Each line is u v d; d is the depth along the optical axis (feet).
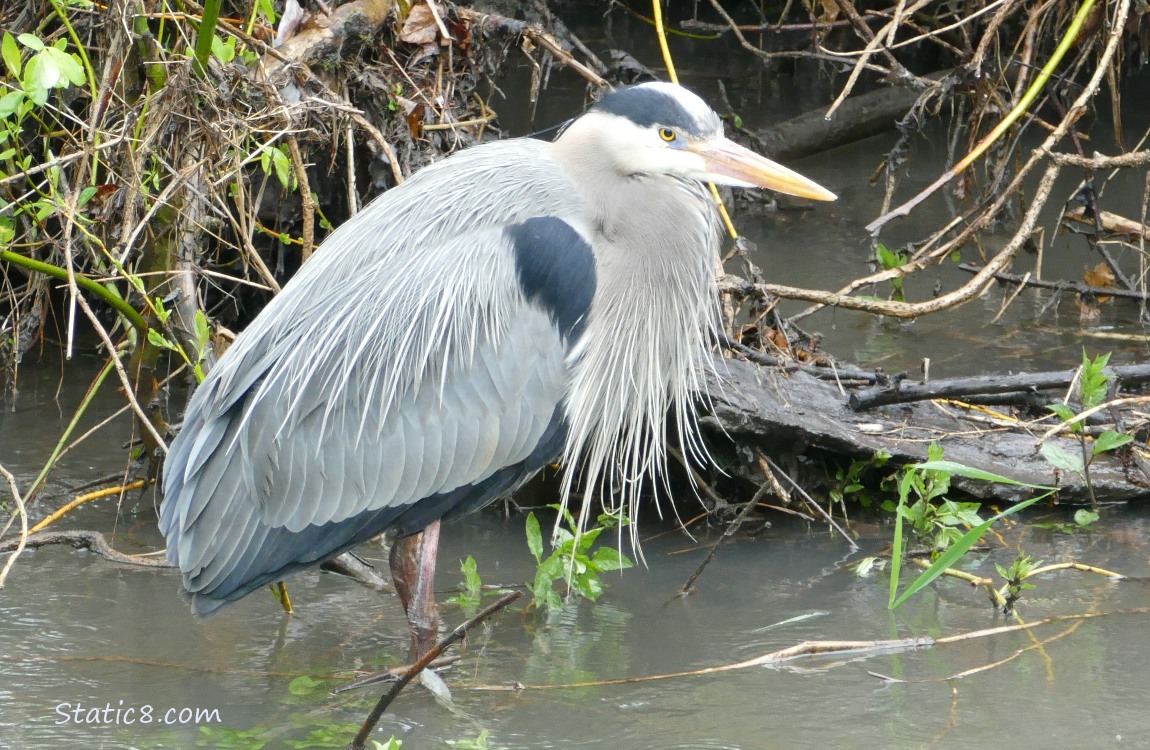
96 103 30.42
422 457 25.50
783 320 39.50
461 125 37.42
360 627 28.07
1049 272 48.93
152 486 33.94
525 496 35.40
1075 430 32.55
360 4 35.99
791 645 26.84
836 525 32.55
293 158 32.76
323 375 25.31
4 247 29.76
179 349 29.81
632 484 29.27
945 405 36.86
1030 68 44.21
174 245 32.48
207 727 23.61
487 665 26.14
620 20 85.20
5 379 40.47
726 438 33.60
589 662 26.22
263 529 25.14
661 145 26.86
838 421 33.96
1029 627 27.45
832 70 71.61
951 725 23.41
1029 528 32.73
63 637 26.99
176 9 34.19
